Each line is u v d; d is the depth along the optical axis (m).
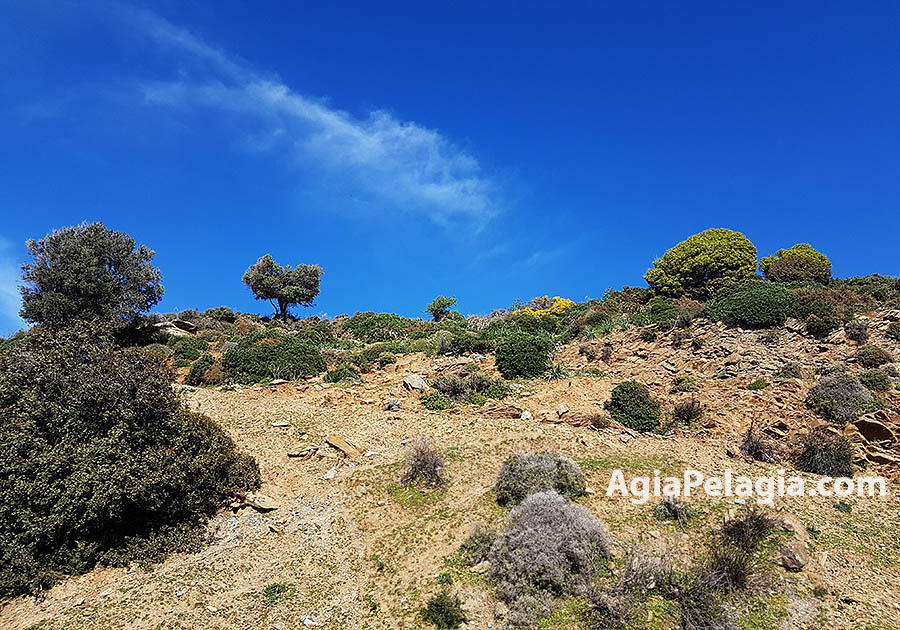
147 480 13.66
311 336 39.31
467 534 13.97
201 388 26.22
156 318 46.88
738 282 42.84
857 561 12.70
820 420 18.34
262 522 15.41
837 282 44.97
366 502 16.11
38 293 40.25
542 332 35.78
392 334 41.28
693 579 11.57
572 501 14.95
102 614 11.81
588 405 21.72
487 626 11.16
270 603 12.38
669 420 20.56
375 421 21.38
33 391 14.66
